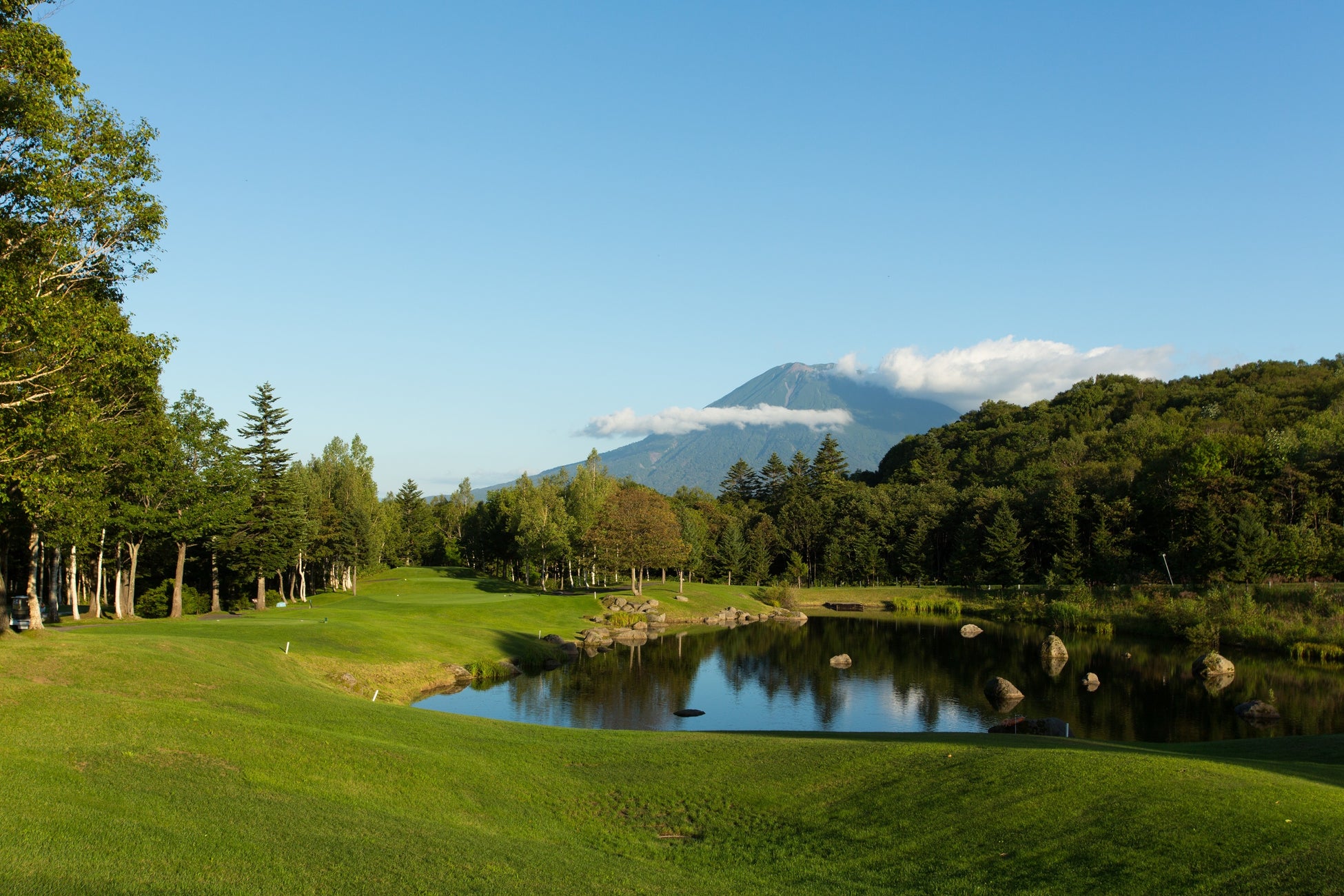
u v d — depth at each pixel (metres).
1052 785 19.02
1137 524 102.56
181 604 63.88
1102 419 162.38
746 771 23.25
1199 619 72.62
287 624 52.16
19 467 26.39
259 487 72.62
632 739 27.45
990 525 116.56
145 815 15.20
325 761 20.83
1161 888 13.96
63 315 23.97
